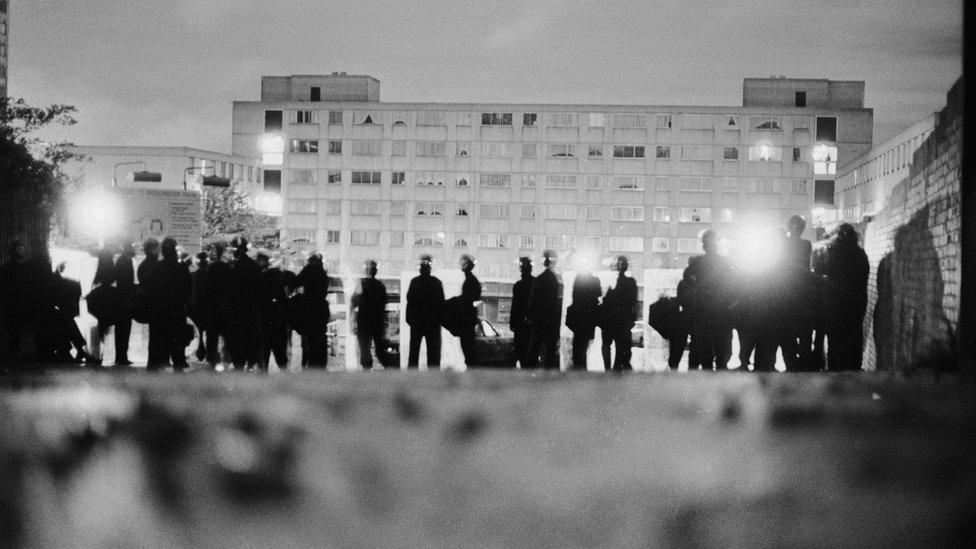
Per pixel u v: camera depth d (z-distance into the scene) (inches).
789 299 622.2
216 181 1796.3
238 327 765.3
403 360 1099.9
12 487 207.8
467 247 6604.3
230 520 179.3
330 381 589.6
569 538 162.2
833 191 6397.6
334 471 231.3
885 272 702.5
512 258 6589.6
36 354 820.0
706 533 165.8
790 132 6407.5
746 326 650.8
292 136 6658.5
